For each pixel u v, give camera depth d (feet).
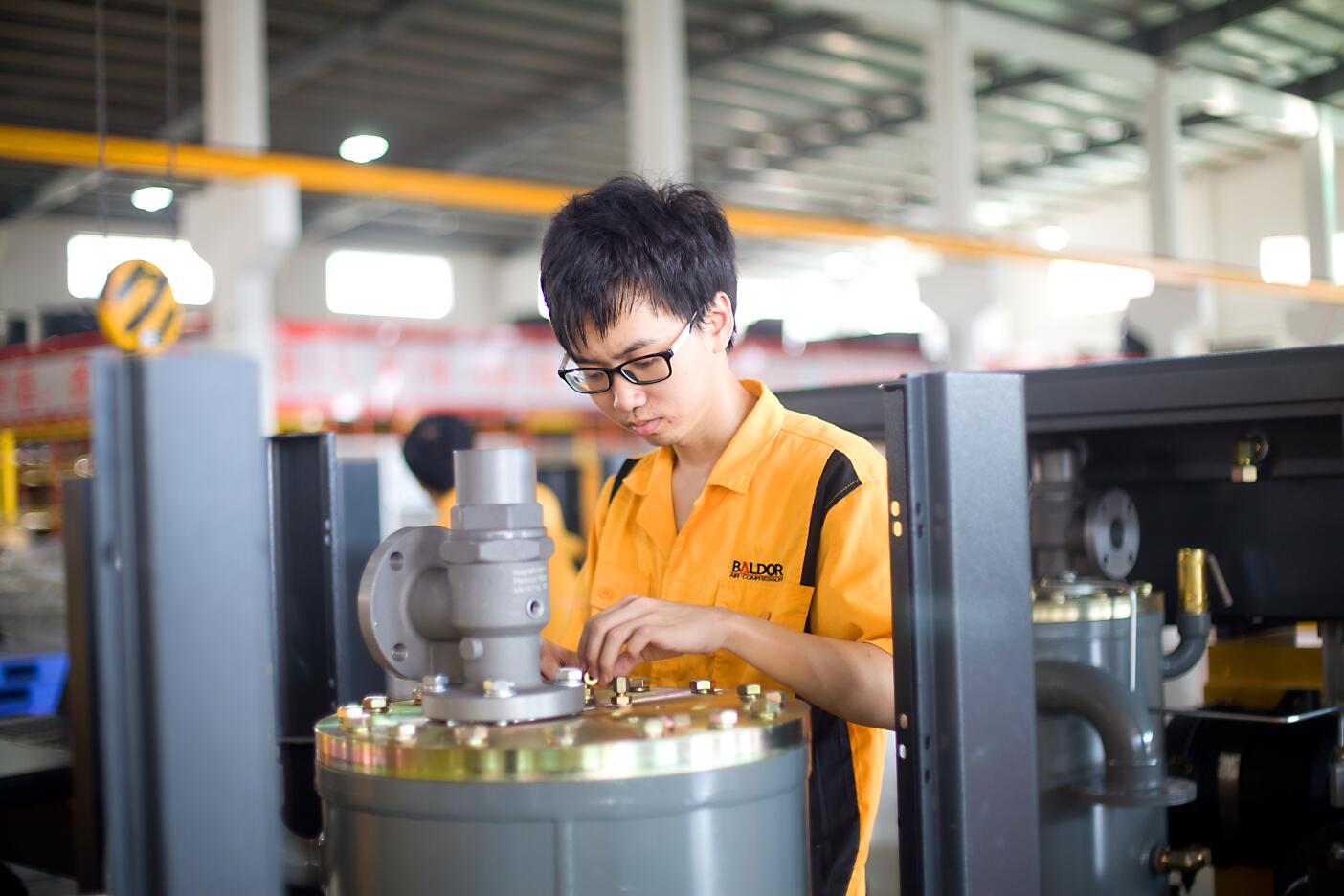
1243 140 27.55
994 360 43.11
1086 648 3.88
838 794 3.52
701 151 45.29
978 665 2.63
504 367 28.32
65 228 46.57
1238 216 27.99
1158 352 33.94
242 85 22.35
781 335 35.17
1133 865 4.04
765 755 2.52
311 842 3.80
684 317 3.32
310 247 55.06
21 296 45.62
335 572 4.16
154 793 2.05
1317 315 22.11
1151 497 5.10
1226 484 4.90
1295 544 4.74
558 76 36.55
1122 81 34.94
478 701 2.56
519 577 2.63
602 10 31.45
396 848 2.44
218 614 2.10
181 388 2.07
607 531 4.17
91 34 28.99
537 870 2.35
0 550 15.81
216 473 2.10
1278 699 5.04
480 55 34.37
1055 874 3.84
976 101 38.22
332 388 25.82
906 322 67.10
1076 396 4.72
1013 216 52.08
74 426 20.79
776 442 3.76
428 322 58.29
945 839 2.60
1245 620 5.22
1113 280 59.67
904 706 2.64
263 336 20.34
